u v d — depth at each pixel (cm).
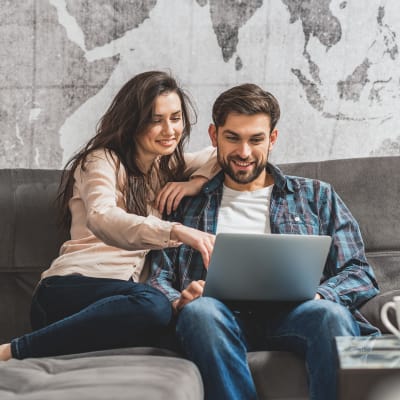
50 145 367
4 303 293
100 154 283
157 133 285
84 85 365
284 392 235
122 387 186
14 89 367
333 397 230
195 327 234
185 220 292
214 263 237
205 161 309
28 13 366
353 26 355
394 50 353
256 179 295
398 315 192
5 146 368
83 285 267
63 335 245
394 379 159
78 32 364
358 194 301
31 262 296
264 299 250
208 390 230
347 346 184
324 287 267
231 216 292
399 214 297
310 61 357
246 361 236
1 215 300
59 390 187
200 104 362
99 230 258
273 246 233
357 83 355
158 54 363
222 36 360
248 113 279
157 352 238
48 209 302
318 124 358
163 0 362
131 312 246
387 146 355
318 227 289
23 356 244
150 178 298
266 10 358
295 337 244
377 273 290
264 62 359
